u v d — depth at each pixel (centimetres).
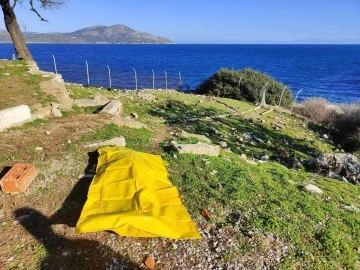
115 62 7662
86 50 15050
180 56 11988
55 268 502
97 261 526
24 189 703
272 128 1812
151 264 530
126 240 580
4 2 1798
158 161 846
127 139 1062
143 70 5900
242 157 1139
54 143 942
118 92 2044
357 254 624
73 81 3950
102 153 834
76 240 567
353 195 945
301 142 1667
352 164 1189
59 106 1288
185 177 839
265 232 638
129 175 671
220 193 775
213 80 2892
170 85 4175
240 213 697
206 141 1229
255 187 830
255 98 2616
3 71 1570
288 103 2695
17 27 1909
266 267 553
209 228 642
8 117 1020
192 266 539
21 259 516
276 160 1284
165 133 1280
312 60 11200
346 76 6425
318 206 780
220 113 1911
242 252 582
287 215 711
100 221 518
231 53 15862
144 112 1623
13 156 834
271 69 7644
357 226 717
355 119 1972
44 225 602
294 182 951
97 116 1223
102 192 614
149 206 580
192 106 1967
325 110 2256
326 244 627
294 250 604
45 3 1964
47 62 6850
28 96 1291
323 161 1209
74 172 799
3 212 637
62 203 675
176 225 570
